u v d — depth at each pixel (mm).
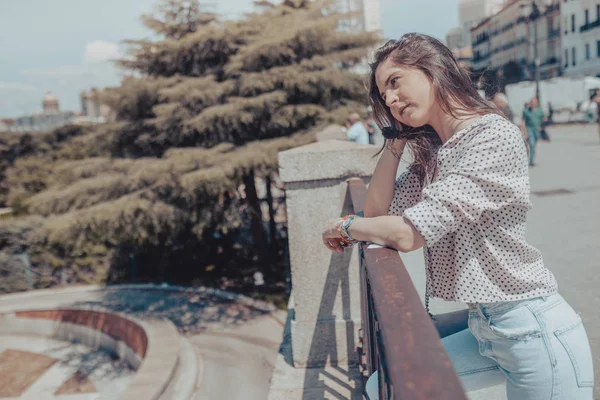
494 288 1200
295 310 3141
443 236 1277
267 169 13828
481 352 1332
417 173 1521
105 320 16328
